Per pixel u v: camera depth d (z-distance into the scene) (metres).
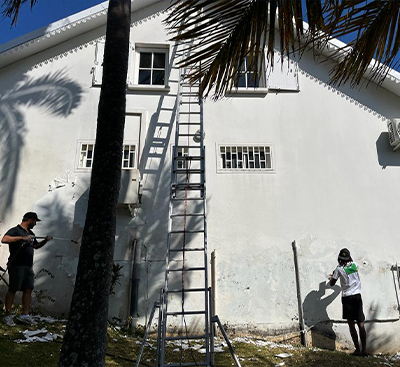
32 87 7.60
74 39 7.97
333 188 7.30
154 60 8.09
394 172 7.48
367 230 7.09
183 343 5.84
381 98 7.96
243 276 6.65
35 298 6.34
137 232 6.80
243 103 7.76
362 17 3.21
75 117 7.43
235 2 3.26
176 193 7.04
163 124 7.50
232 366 4.96
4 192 6.89
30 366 4.25
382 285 6.79
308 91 7.94
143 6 8.23
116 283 6.51
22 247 5.59
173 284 6.52
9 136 7.22
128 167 7.23
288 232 6.97
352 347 6.39
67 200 6.92
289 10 3.16
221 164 7.31
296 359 5.48
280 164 7.38
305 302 6.59
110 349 5.23
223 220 6.95
